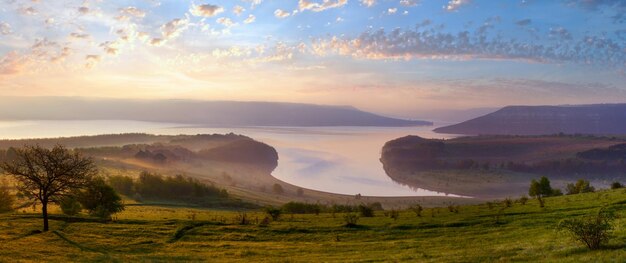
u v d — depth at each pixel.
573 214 54.59
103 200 74.38
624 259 23.09
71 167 58.00
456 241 46.56
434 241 47.94
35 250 43.84
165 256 43.84
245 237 57.38
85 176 59.97
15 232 53.81
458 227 56.38
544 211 60.56
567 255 27.69
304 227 62.91
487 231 51.78
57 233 55.16
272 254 44.59
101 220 69.12
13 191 100.31
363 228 60.56
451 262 31.41
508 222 55.66
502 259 29.75
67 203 73.81
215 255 44.66
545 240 36.84
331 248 47.12
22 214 71.75
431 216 68.25
